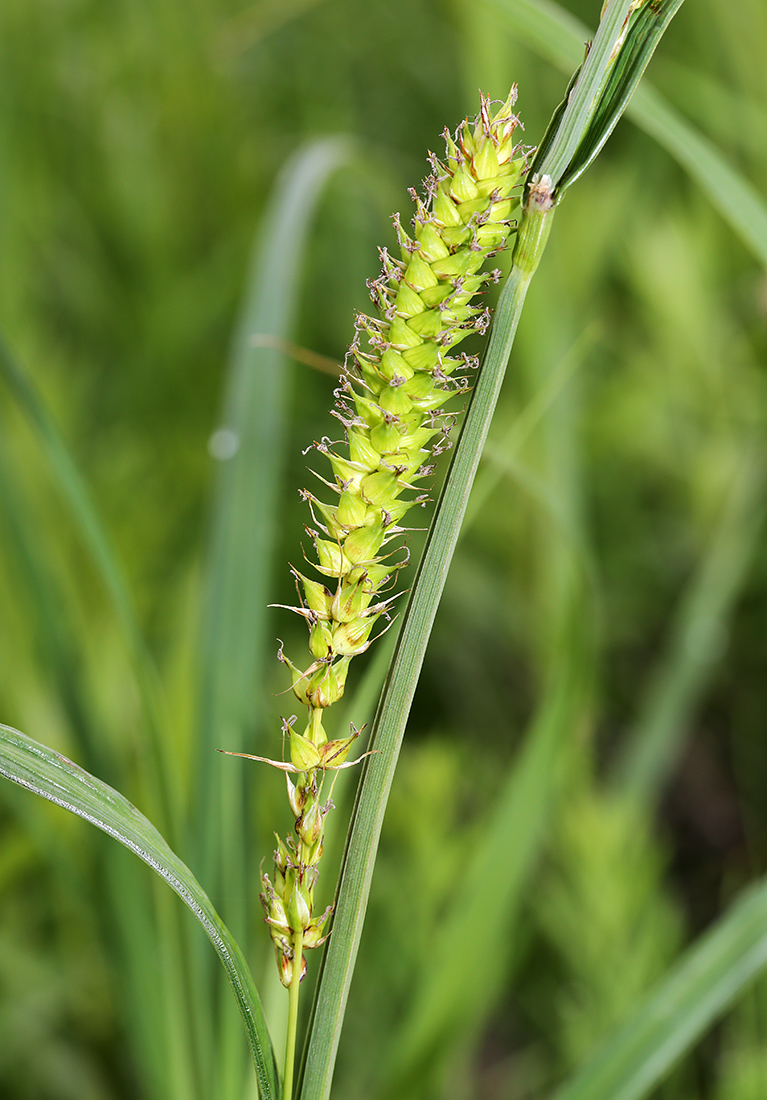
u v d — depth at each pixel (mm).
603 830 505
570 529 427
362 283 834
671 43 863
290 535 743
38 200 816
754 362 731
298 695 270
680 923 561
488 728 753
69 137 836
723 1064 523
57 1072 541
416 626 271
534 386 655
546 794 444
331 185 806
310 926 273
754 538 707
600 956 500
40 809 502
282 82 1003
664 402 737
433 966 436
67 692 443
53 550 581
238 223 831
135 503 662
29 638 559
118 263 810
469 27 627
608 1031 472
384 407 265
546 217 266
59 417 648
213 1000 375
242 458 457
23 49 819
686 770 809
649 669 812
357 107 992
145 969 418
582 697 446
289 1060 275
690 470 751
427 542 270
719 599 687
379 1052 526
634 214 792
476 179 262
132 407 786
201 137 820
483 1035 657
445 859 514
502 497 699
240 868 385
